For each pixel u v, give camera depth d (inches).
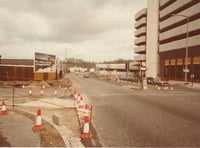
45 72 1578.5
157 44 2731.3
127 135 335.9
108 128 375.2
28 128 354.9
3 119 415.5
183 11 2186.3
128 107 602.5
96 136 328.5
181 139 319.3
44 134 325.4
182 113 519.2
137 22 3304.6
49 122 399.9
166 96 928.9
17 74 1470.2
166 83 1781.5
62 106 594.2
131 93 1037.8
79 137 320.8
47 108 559.5
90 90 1162.6
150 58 2871.6
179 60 2325.3
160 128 377.4
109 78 2691.9
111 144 294.4
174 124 407.2
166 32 2506.2
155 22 2755.9
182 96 940.0
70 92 968.9
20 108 547.5
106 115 486.0
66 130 352.2
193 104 679.1
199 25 1910.7
